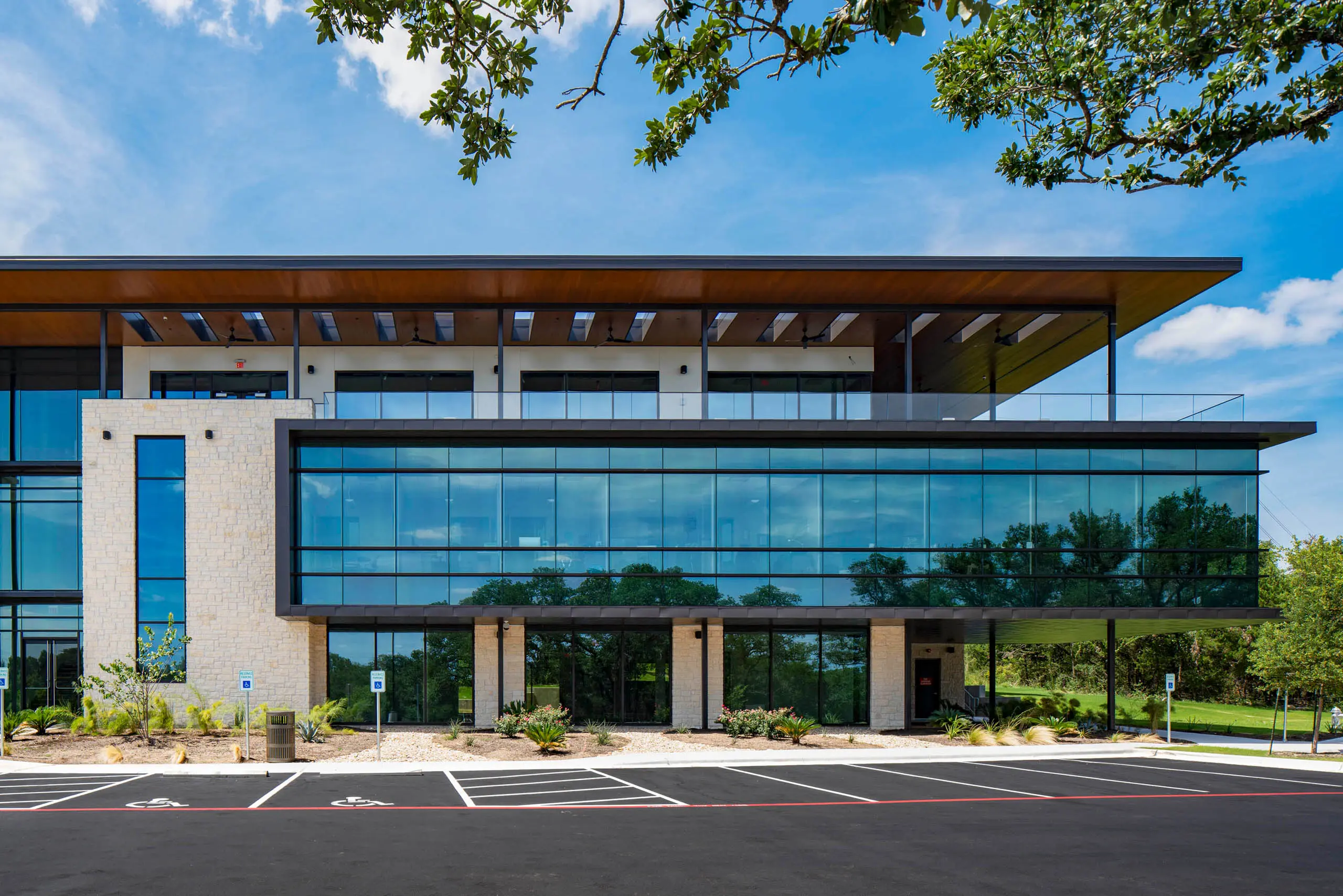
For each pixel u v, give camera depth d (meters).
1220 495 24.92
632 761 20.33
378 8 6.75
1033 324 28.58
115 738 22.45
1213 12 7.76
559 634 26.48
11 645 28.00
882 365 33.22
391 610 24.00
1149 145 8.62
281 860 11.17
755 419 24.50
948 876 10.57
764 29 6.26
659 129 7.07
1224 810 15.17
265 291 25.11
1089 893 9.95
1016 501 24.91
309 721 22.95
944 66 9.88
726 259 23.88
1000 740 24.38
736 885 10.10
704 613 24.30
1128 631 30.86
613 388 29.34
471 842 12.18
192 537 24.58
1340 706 30.44
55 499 28.48
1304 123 7.95
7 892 9.80
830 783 17.67
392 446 24.64
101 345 25.47
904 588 24.56
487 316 26.94
